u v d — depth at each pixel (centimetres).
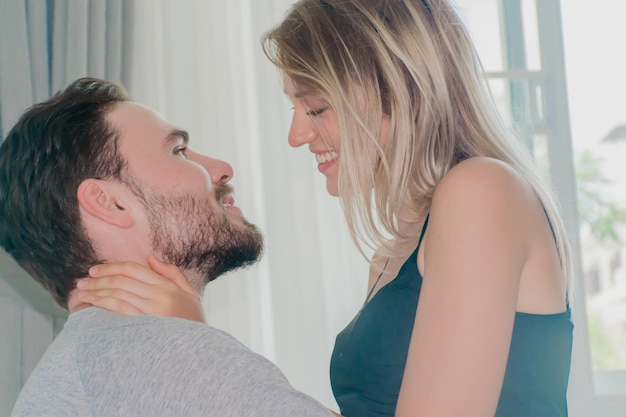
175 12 216
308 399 87
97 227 112
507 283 91
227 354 90
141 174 114
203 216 116
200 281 119
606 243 362
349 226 111
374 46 107
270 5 216
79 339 99
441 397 89
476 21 231
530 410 98
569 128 227
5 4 193
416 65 106
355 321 116
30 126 114
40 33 198
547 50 229
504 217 93
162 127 118
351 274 214
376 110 108
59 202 112
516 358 98
